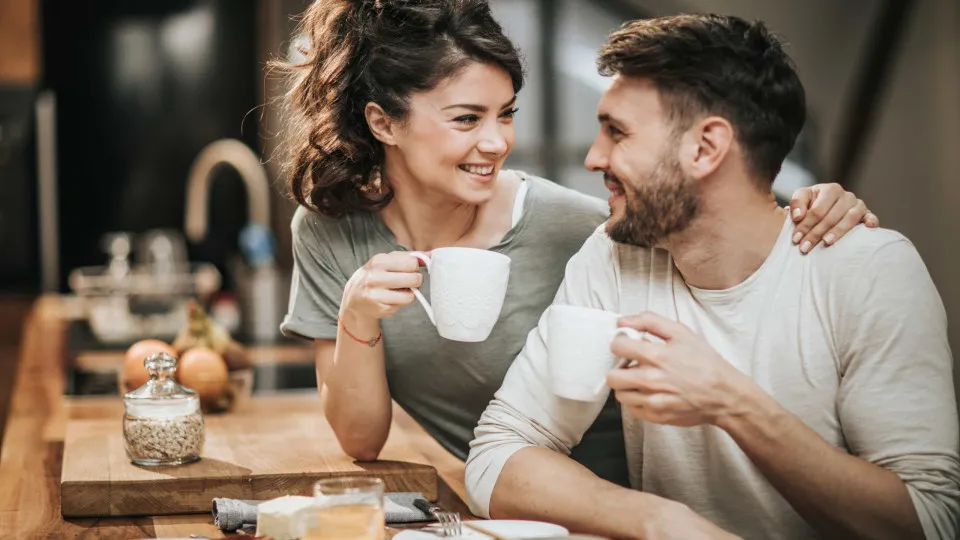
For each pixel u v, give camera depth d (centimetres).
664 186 137
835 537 139
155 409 162
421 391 183
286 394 251
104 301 444
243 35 522
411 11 154
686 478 153
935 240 581
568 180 593
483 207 177
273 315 348
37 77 509
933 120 578
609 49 138
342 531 119
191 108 523
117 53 517
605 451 182
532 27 587
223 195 526
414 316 175
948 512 133
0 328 442
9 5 502
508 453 149
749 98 135
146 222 528
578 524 138
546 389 153
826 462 131
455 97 153
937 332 140
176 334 357
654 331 128
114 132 521
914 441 135
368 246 178
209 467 164
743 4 595
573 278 165
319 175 172
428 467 166
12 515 155
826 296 143
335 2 166
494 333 176
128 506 154
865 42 597
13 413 231
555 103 590
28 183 515
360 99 165
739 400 127
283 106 183
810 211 145
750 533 151
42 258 521
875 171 593
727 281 147
